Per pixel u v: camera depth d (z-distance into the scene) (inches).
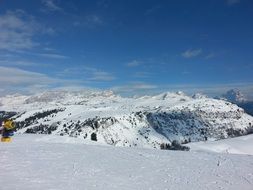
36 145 1205.1
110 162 922.1
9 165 791.1
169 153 1160.8
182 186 684.1
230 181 745.0
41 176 690.2
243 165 960.3
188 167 900.6
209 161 1013.2
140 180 722.8
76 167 818.2
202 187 681.6
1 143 1227.2
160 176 774.5
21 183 616.4
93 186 636.1
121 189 630.5
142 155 1083.3
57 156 968.3
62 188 598.9
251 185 716.7
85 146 1262.3
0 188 569.3
